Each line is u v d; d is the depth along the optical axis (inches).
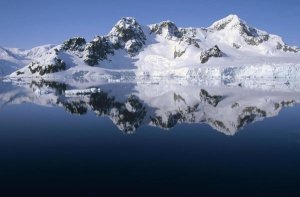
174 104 3085.6
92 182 1069.1
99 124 2057.1
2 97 3786.9
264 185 1035.3
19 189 1013.8
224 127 1961.1
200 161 1278.3
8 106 2970.0
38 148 1475.1
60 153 1395.2
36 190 1005.8
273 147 1478.8
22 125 2026.3
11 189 1013.8
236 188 1015.0
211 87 5580.7
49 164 1247.5
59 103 3184.1
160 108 2805.1
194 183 1057.5
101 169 1190.3
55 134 1766.7
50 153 1395.2
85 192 993.5
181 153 1389.0
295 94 4010.8
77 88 5467.5
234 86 5846.5
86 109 2743.6
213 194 974.4
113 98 3631.9
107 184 1051.3
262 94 4042.8
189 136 1713.8
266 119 2239.2
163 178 1101.7
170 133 1792.6
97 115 2420.0
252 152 1397.6
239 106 2915.8
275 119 2231.8
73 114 2474.2
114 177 1110.4
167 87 5654.5
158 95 4008.4
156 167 1213.1
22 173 1151.0
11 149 1460.4
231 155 1357.0
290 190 995.9
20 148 1476.4
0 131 1850.4
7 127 1968.5
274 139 1635.1
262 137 1681.8
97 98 3636.8
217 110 2679.6
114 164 1245.1
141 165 1234.6
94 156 1350.9
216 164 1242.6
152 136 1717.5
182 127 1959.9
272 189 1004.6
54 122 2133.4
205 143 1561.3
